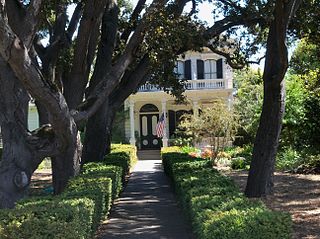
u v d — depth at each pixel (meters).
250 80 28.23
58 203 6.09
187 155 18.00
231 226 4.77
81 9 14.41
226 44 14.57
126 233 8.64
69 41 14.16
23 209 5.61
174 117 33.34
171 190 14.69
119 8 15.41
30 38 8.58
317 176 15.39
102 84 9.83
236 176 16.11
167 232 8.68
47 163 24.95
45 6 10.84
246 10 11.23
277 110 11.05
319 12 12.06
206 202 6.28
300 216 9.10
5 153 8.88
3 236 4.95
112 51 13.19
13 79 8.84
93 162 13.93
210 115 21.64
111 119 15.23
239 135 26.25
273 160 11.28
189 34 10.34
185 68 32.28
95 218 7.32
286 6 10.06
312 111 19.42
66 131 8.66
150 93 31.55
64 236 5.00
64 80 12.71
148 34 9.77
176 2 10.98
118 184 12.47
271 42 10.90
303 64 21.67
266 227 4.77
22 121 8.93
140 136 33.50
